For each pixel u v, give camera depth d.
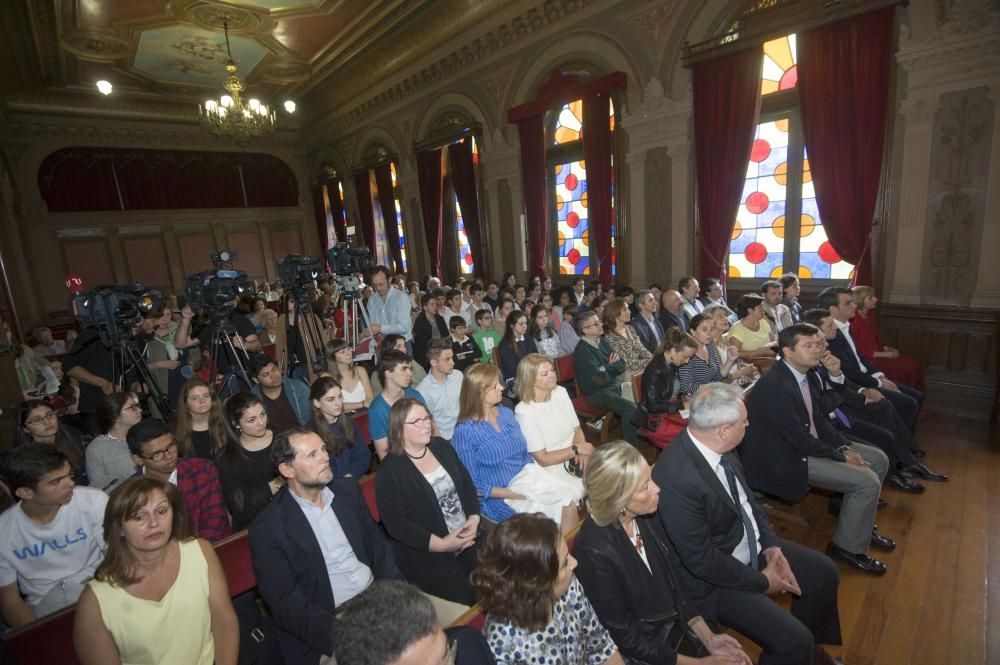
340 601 2.05
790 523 3.36
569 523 2.71
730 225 6.29
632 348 4.83
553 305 7.07
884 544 3.01
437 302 5.72
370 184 13.02
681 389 3.87
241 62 10.80
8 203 10.59
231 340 3.87
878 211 5.18
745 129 5.92
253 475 2.58
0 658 1.64
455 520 2.46
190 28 8.94
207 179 14.42
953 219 4.74
